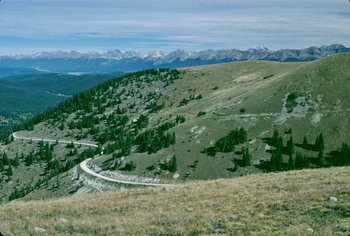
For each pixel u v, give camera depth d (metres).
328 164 150.50
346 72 198.50
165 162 171.75
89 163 199.00
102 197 41.50
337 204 26.86
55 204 38.22
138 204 35.28
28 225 28.41
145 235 24.56
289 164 151.38
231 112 193.88
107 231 26.17
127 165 175.88
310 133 168.12
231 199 32.97
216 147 171.00
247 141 171.62
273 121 179.12
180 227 25.58
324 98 185.75
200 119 196.25
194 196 36.12
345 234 21.38
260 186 37.72
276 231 23.03
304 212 26.48
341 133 163.50
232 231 23.95
